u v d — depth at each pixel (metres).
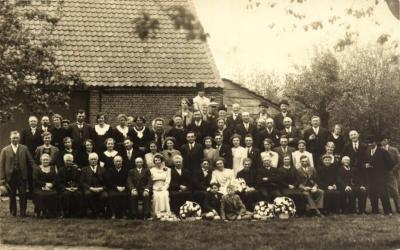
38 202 14.98
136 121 17.19
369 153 17.06
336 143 17.59
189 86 24.84
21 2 17.80
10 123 22.91
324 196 16.38
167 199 15.41
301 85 34.94
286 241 12.70
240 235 13.21
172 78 24.89
